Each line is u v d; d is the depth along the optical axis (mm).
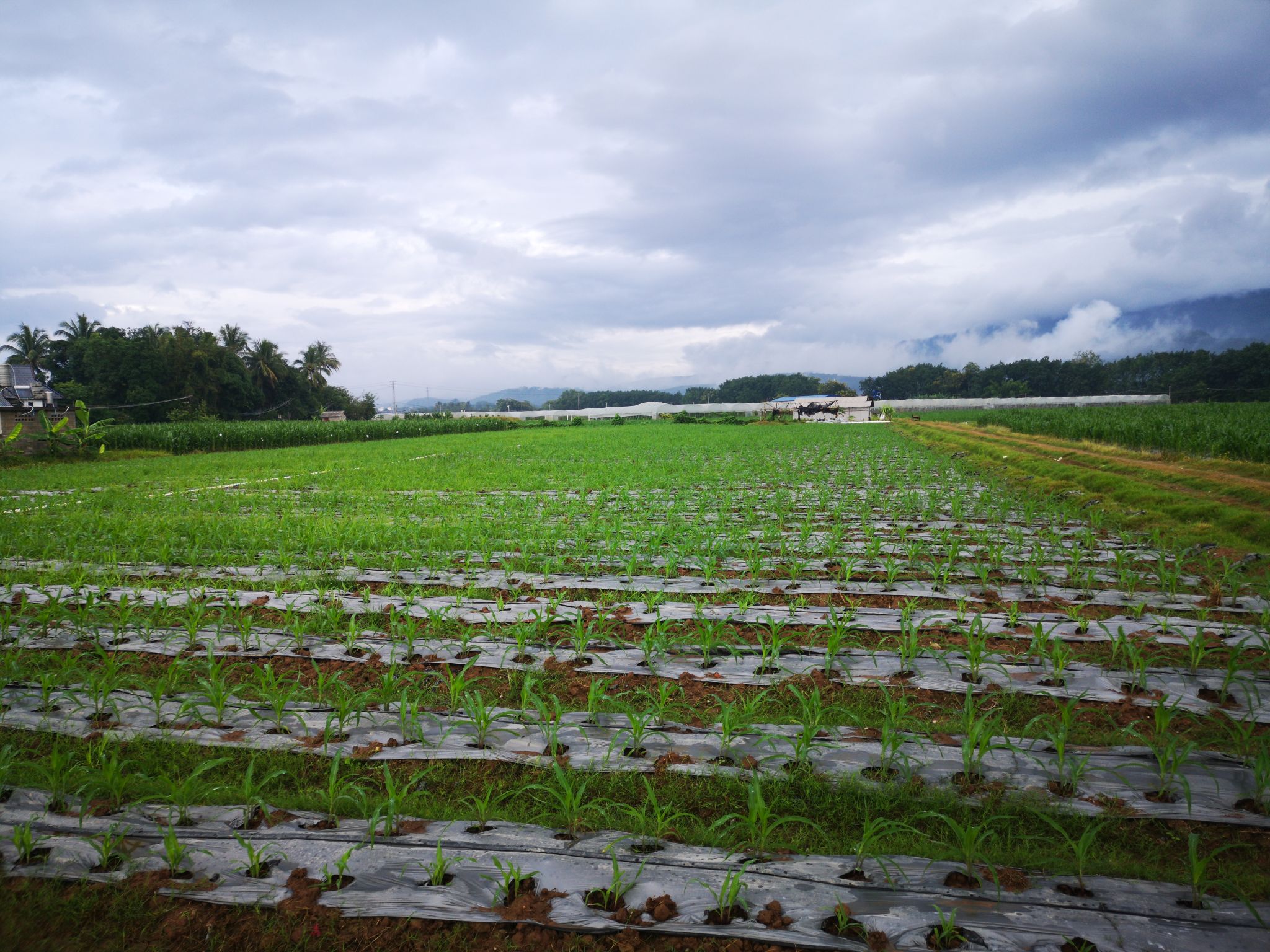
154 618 6789
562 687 5254
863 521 11188
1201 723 4488
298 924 2979
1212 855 2957
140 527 10570
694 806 3787
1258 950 2729
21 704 4922
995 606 6941
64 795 3836
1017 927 2867
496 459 25656
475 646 5969
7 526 10820
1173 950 2742
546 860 3299
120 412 60000
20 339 68500
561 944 2865
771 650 5660
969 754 3895
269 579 8141
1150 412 35594
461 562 8883
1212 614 6598
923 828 3580
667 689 4875
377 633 6309
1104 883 3119
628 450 29266
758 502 13969
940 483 16641
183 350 63969
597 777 4020
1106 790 3814
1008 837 3445
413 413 98250
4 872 3256
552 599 7328
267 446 38562
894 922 2904
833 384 133500
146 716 4777
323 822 3600
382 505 13969
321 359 93812
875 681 5227
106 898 3121
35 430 31453
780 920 2932
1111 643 5844
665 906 2998
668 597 7441
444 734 4465
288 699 4586
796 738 4180
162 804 3797
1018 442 26062
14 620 6535
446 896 3094
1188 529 10250
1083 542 9703
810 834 3553
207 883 3182
